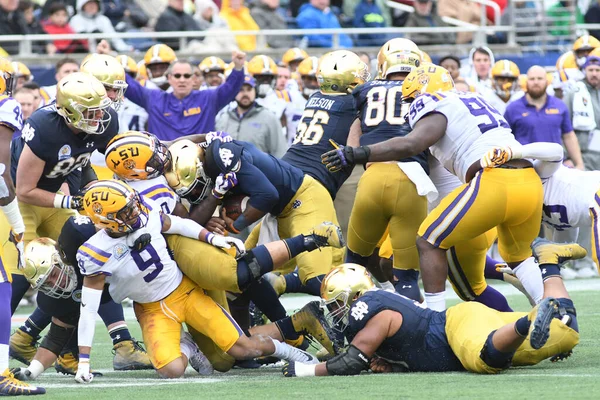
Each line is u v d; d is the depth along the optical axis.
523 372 14.97
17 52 39.25
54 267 15.90
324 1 42.56
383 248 20.75
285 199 17.94
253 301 17.91
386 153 16.17
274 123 29.27
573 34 45.06
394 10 43.88
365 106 19.16
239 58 27.34
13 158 18.41
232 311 18.00
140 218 15.54
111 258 15.55
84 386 15.23
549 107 30.27
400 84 19.20
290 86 33.03
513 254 16.97
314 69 31.58
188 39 41.09
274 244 16.14
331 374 15.35
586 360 16.20
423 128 16.38
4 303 14.21
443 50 42.81
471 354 14.70
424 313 15.41
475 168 16.30
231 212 17.55
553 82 35.19
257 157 17.62
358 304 15.27
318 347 20.44
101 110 16.53
